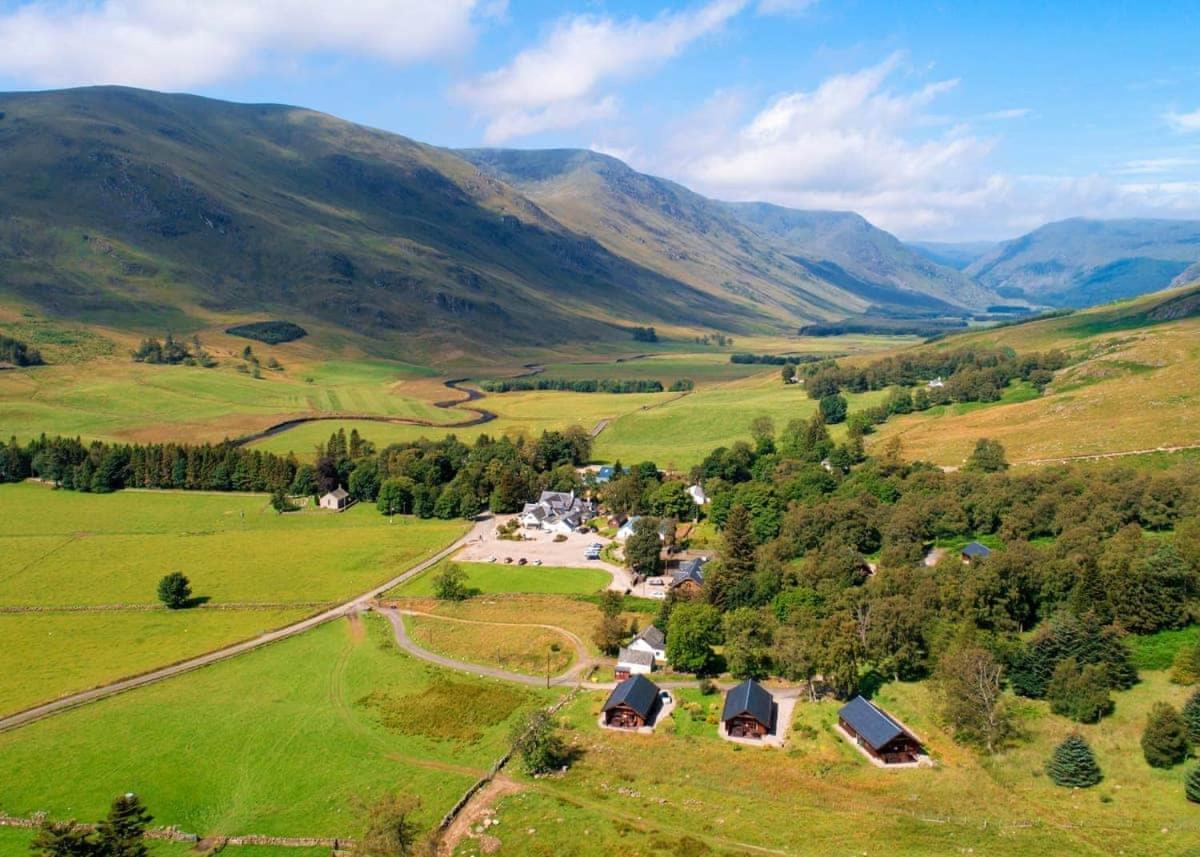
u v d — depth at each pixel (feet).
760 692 331.36
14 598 514.27
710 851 238.07
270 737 334.85
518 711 351.05
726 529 502.79
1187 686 289.33
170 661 418.10
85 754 324.80
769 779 277.64
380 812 256.73
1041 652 307.37
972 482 543.80
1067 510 460.96
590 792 279.08
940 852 228.84
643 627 436.76
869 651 347.77
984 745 282.36
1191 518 412.36
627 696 333.83
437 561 582.35
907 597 375.25
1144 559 358.23
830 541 483.92
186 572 560.20
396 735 333.62
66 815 284.61
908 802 256.52
